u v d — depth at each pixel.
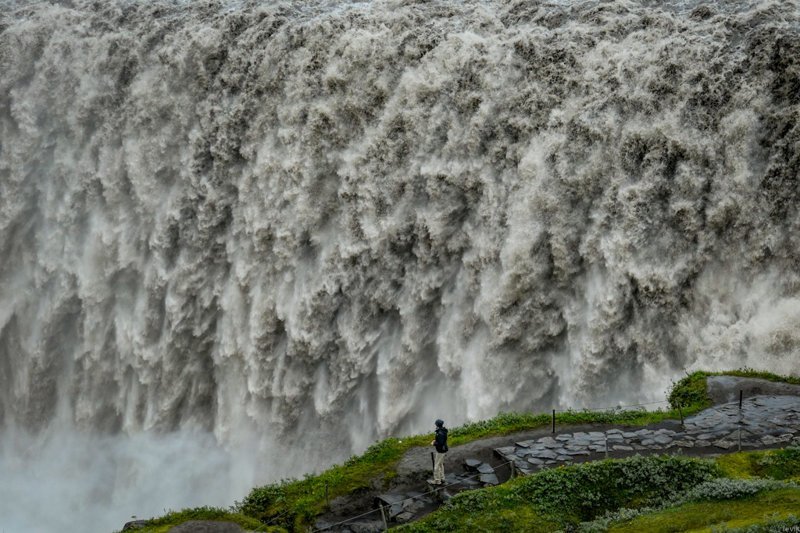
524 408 41.34
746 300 37.19
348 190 46.25
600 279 39.97
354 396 45.91
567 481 27.47
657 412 32.94
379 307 45.22
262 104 49.53
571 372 40.44
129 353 52.94
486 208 42.91
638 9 45.94
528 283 41.19
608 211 40.00
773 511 22.83
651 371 38.62
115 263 53.50
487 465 30.00
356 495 29.56
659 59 40.97
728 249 37.78
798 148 36.66
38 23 56.72
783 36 38.88
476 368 42.41
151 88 52.78
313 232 47.25
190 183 51.41
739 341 36.69
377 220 45.44
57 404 55.97
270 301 48.28
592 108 41.41
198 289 50.91
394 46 46.81
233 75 50.69
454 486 28.77
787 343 35.62
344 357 45.81
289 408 47.25
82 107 54.66
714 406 32.78
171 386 51.59
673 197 38.97
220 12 54.81
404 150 45.31
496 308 41.78
